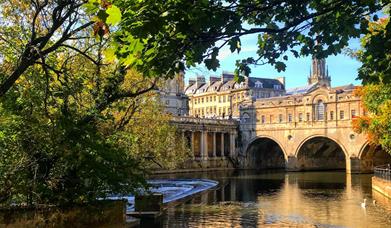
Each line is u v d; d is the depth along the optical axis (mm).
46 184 15805
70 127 15078
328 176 80438
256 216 33094
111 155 16359
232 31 8055
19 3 17828
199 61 8641
